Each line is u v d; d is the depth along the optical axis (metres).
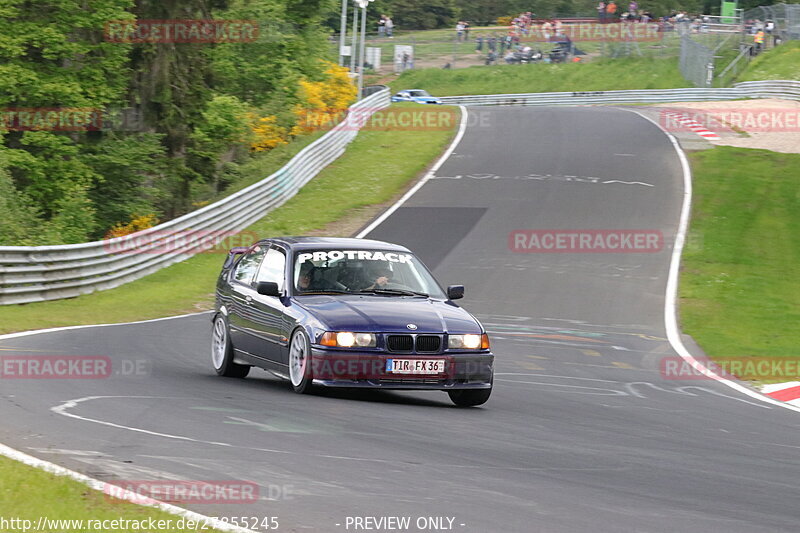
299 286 16.97
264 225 50.50
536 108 101.06
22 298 32.53
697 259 42.84
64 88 57.44
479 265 41.47
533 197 56.34
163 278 39.91
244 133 74.25
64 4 58.53
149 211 62.81
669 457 12.73
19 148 59.97
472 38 156.38
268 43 93.19
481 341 16.16
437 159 68.81
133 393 15.48
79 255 35.56
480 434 13.51
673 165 65.06
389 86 139.12
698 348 27.77
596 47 142.50
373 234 47.66
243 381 18.00
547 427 14.59
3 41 56.81
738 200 54.62
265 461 11.01
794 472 12.27
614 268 41.16
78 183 58.03
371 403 15.73
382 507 9.37
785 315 33.81
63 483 9.45
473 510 9.42
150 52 59.69
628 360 25.09
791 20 121.56
